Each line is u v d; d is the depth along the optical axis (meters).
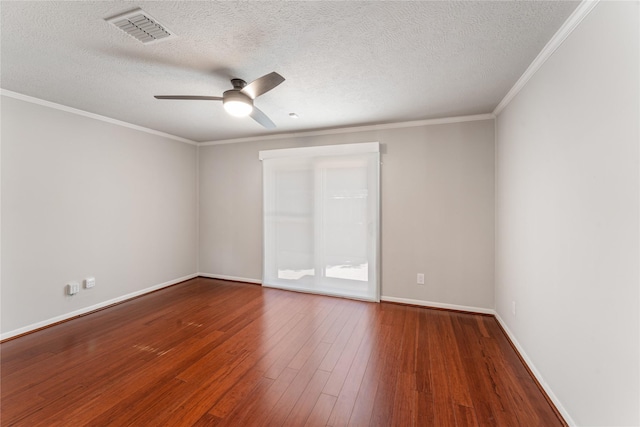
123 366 2.25
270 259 4.42
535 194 2.13
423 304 3.59
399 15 1.59
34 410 1.76
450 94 2.74
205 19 1.62
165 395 1.91
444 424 1.66
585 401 1.51
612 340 1.31
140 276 4.00
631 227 1.19
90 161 3.38
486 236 3.32
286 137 4.33
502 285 3.00
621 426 1.26
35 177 2.90
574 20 1.57
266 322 3.09
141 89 2.64
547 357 1.92
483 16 1.60
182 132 4.27
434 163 3.53
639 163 1.15
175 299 3.85
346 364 2.28
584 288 1.52
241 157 4.64
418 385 2.02
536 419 1.71
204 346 2.57
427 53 2.01
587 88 1.49
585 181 1.51
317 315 3.29
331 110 3.21
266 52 1.99
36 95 2.80
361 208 3.83
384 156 3.75
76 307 3.26
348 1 1.47
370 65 2.18
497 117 3.19
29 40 1.83
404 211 3.66
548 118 1.92
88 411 1.76
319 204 4.07
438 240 3.52
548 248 1.92
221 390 1.96
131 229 3.87
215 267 4.88
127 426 1.64
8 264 2.72
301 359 2.35
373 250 3.76
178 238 4.59
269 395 1.91
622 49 1.23
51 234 3.04
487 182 3.31
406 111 3.24
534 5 1.51
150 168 4.12
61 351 2.48
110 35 1.78
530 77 2.22
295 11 1.55
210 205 4.88
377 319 3.18
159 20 1.63
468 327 2.97
